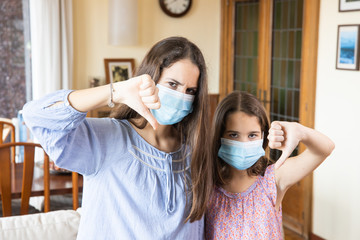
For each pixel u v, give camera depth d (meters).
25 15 4.82
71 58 4.78
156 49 1.17
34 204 3.30
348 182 3.61
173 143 1.29
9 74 4.84
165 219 1.21
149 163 1.22
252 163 1.43
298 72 4.11
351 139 3.55
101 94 0.97
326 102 3.78
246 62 4.95
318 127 3.88
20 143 2.60
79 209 2.08
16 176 3.04
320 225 3.90
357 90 3.47
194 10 5.30
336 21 3.63
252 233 1.41
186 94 1.16
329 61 3.72
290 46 4.22
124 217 1.18
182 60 1.15
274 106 4.50
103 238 1.18
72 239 1.92
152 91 0.91
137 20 4.82
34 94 4.70
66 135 1.06
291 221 4.19
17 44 4.82
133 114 1.27
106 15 5.00
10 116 4.90
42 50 4.62
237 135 1.41
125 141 1.21
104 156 1.19
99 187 1.19
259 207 1.43
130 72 5.12
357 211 3.54
